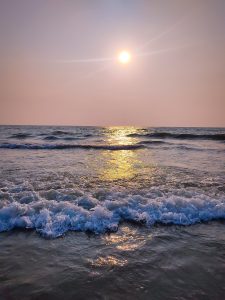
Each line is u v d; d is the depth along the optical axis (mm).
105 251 3758
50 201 5496
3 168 10891
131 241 4090
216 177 9281
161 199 5859
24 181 8242
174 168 11406
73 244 3959
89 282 3020
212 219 5070
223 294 2842
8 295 2783
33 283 2988
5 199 5832
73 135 46844
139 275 3166
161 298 2766
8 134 47312
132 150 20812
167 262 3479
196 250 3824
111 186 7703
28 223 4500
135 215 5000
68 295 2795
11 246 3861
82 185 7816
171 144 27375
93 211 4973
